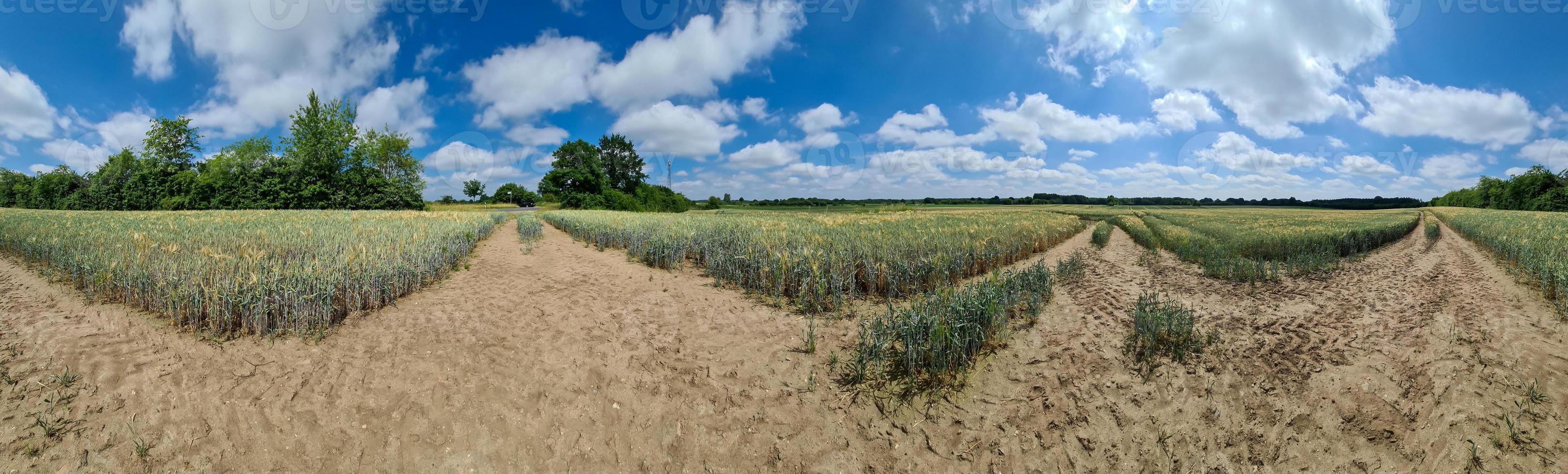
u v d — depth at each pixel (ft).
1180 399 16.46
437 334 21.95
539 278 35.68
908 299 28.68
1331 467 13.12
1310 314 25.52
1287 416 15.23
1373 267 41.01
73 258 29.66
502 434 14.44
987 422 15.46
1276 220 114.83
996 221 82.99
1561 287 24.86
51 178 171.63
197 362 17.93
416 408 15.46
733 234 49.75
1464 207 258.16
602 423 15.24
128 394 15.52
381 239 42.63
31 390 15.47
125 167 157.28
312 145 147.43
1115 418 15.52
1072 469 13.51
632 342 21.84
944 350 17.99
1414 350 19.56
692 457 13.92
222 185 141.28
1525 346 19.43
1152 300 28.27
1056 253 55.11
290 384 16.69
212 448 13.26
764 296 30.01
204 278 24.47
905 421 15.52
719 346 21.52
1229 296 30.12
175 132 157.48
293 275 23.86
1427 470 12.71
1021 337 22.18
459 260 41.83
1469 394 15.75
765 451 14.21
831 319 25.23
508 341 21.43
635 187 232.53
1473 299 27.43
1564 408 14.57
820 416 15.79
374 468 12.92
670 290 32.14
